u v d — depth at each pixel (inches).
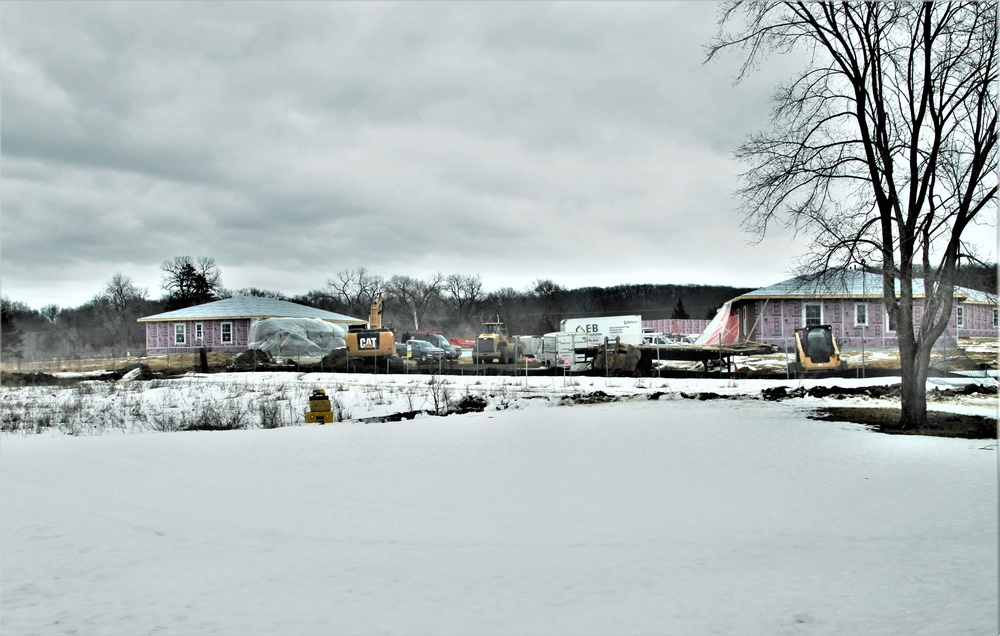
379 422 782.5
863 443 557.9
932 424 652.7
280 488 422.6
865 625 198.5
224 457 539.5
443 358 1903.3
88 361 2171.5
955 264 636.1
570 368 1540.4
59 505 381.7
